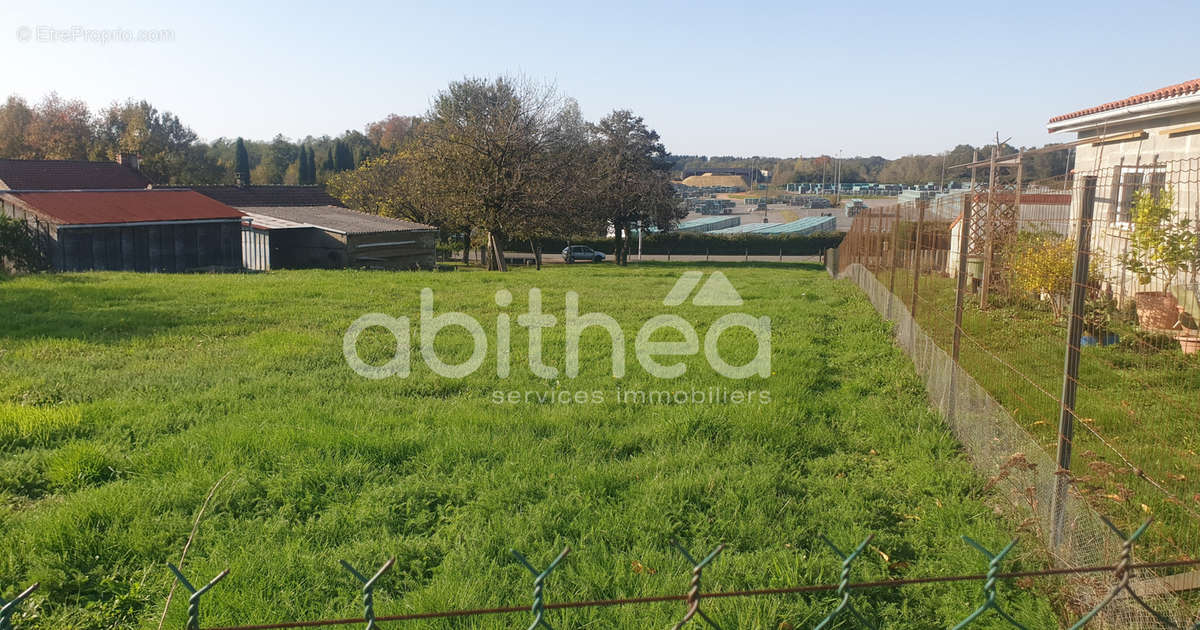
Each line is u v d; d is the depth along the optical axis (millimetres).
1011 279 13414
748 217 110188
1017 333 10641
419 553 4387
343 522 4742
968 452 6031
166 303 14453
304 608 3748
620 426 6914
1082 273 4328
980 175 21547
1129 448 5836
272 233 30781
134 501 4840
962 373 6355
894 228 12188
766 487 5348
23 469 5449
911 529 4820
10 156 60312
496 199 30922
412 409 7359
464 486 5309
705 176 196375
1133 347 9375
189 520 4676
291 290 16938
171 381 8234
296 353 9883
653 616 3717
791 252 64500
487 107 33500
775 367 9344
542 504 5004
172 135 73625
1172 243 10094
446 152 31469
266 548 4348
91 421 6664
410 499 5055
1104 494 4715
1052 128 17109
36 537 4355
